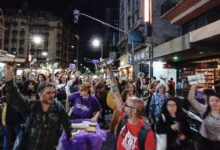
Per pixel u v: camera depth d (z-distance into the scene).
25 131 2.60
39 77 5.89
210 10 12.24
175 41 12.30
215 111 3.10
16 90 2.53
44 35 74.19
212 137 3.04
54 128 2.69
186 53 12.80
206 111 3.22
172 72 18.45
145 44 22.00
